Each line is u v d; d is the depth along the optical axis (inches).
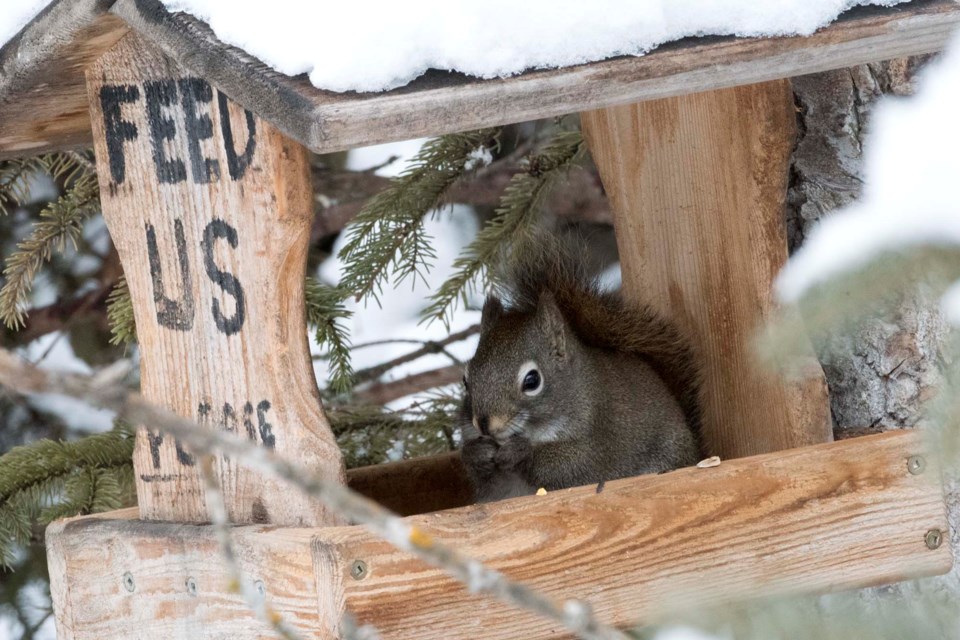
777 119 241.1
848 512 215.3
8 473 291.4
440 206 324.5
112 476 293.7
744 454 255.8
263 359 203.0
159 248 214.2
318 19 181.5
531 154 325.7
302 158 199.8
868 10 210.5
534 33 187.0
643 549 200.5
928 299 246.5
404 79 178.4
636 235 275.9
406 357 377.7
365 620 178.4
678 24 198.2
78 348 388.2
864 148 250.8
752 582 207.9
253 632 193.9
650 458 261.6
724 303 256.4
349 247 316.8
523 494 263.1
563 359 260.5
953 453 145.5
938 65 244.4
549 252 287.1
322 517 199.8
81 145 265.0
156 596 213.2
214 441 105.0
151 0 195.8
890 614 154.6
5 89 223.5
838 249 140.6
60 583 229.8
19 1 221.5
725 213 252.8
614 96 191.2
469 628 185.5
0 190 332.2
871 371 253.8
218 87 187.5
